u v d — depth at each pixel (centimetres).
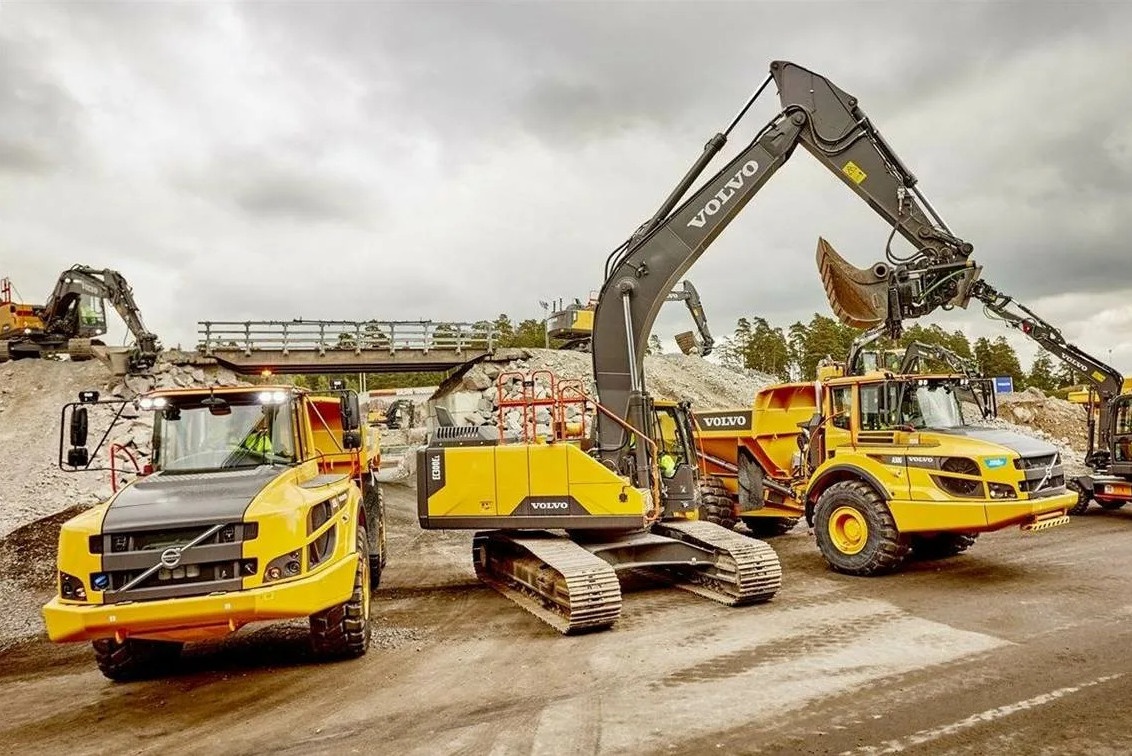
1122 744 414
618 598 698
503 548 912
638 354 914
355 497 707
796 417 1198
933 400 962
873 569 898
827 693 508
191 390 708
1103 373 1305
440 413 987
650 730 459
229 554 560
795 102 995
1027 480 832
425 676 595
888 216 994
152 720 532
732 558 771
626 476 870
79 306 2684
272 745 471
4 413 2342
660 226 933
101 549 557
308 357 2800
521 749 440
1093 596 758
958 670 545
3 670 690
